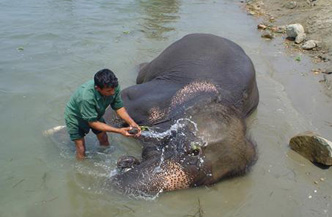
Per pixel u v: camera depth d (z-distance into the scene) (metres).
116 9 10.13
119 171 4.36
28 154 4.62
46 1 10.20
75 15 9.34
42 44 7.55
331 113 5.75
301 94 6.24
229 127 4.48
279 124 5.46
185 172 4.19
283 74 6.92
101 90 4.07
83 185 4.18
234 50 5.78
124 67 6.92
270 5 11.52
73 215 3.79
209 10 11.03
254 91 5.59
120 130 4.29
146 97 5.18
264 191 4.26
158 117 4.90
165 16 10.04
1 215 3.71
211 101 4.74
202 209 3.98
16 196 3.97
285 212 3.98
